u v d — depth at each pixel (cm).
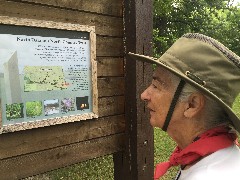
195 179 93
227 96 99
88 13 232
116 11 253
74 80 224
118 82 259
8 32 190
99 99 245
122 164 271
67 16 219
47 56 208
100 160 510
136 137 257
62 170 467
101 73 245
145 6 256
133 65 254
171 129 113
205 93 96
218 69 99
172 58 105
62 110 218
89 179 454
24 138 201
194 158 101
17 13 193
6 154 193
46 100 209
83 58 228
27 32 198
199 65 100
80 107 228
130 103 259
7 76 190
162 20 1360
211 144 99
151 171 273
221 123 105
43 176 434
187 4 1387
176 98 108
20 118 197
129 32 254
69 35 219
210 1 1606
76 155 231
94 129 242
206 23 1465
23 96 197
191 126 107
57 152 220
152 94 115
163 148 641
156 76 114
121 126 264
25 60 198
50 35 209
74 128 229
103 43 245
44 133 211
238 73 102
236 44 2053
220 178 92
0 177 192
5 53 189
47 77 209
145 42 258
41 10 204
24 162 203
